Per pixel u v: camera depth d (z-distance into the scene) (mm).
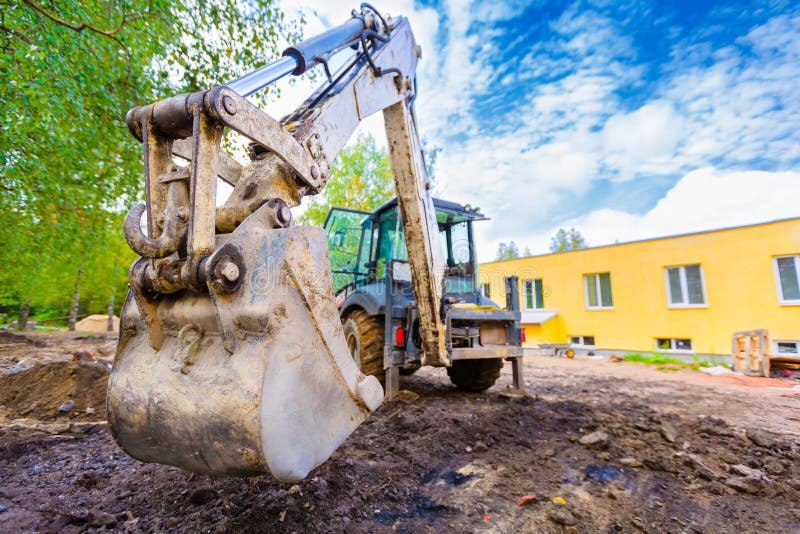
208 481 2027
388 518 1822
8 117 4016
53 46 3871
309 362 1229
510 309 4742
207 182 1209
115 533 1580
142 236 1191
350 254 5527
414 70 3436
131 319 1402
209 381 1146
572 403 4129
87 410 3453
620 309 11047
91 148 5188
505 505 1971
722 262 9508
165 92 5430
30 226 6113
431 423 3168
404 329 4125
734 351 7504
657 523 1815
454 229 5379
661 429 3045
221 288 1132
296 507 1784
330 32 2154
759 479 2180
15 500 1827
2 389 3701
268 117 1408
